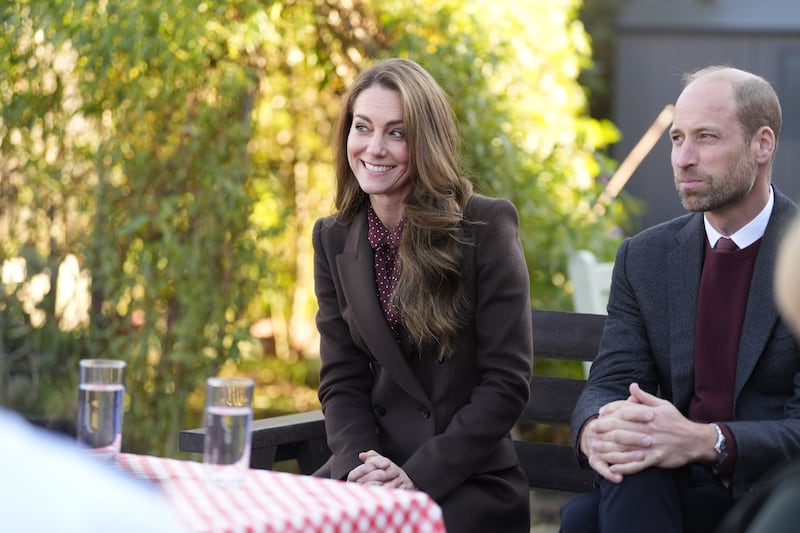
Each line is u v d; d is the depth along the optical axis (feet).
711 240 21.33
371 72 22.33
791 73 95.86
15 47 34.58
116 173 35.14
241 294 35.19
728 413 20.59
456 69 35.86
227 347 35.14
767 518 10.77
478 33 36.45
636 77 98.37
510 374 21.38
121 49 33.09
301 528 13.43
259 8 33.37
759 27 95.66
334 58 36.32
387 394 22.24
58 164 35.58
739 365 20.47
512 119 37.04
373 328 21.86
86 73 34.04
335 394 22.62
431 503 14.79
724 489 19.99
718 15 97.04
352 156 22.24
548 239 37.91
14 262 36.37
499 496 21.40
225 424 15.10
